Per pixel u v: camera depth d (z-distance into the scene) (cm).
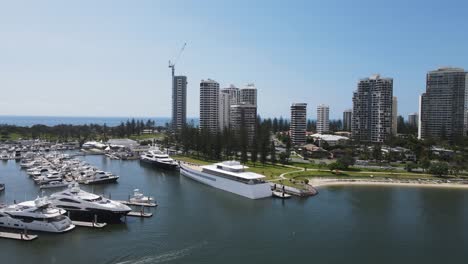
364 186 16312
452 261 8156
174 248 8538
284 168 19738
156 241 8919
